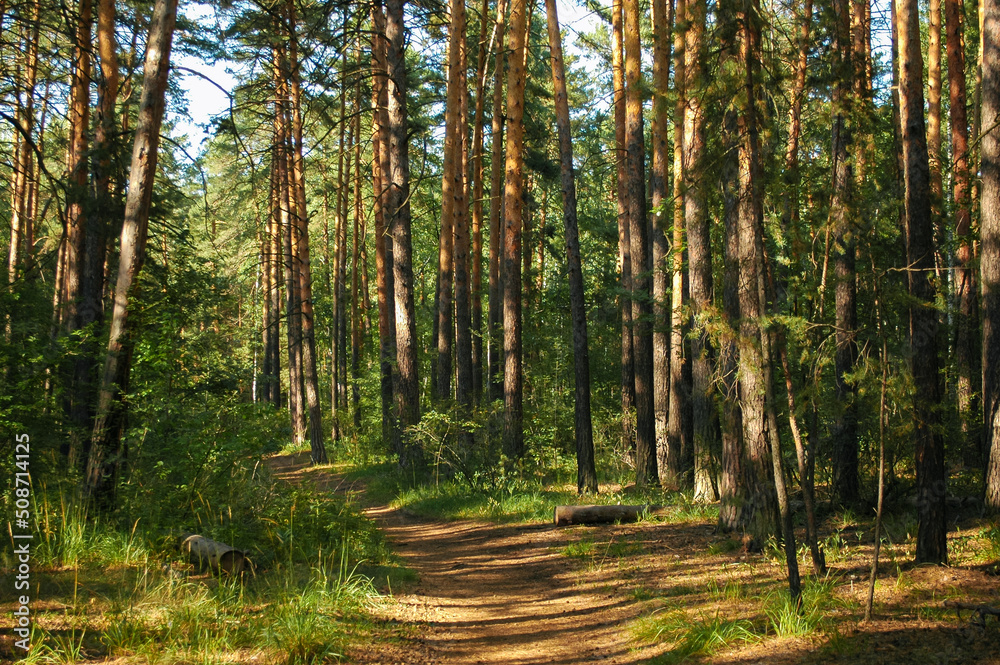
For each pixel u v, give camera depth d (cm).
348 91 2230
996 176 805
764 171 646
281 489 1023
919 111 677
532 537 1110
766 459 842
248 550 745
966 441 1101
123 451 834
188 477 841
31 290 1110
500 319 2308
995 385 817
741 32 647
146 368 862
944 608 573
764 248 652
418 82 2250
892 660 490
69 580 631
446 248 2014
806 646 534
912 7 688
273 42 1620
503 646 627
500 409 1703
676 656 552
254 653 529
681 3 1107
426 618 685
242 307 3831
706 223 1091
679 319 1274
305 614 591
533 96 2300
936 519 679
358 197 2814
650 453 1448
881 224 643
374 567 853
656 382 1488
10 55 1641
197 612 572
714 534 969
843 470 1005
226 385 923
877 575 681
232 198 2667
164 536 751
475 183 2180
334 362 2972
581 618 702
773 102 682
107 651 503
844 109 702
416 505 1492
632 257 1498
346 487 1859
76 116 1605
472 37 2220
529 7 1870
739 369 805
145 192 856
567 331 2355
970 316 1266
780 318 604
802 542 843
